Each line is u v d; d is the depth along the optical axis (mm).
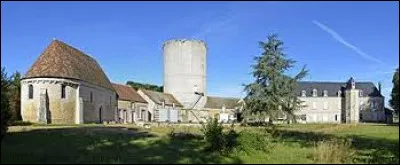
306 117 100688
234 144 20750
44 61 49906
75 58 55625
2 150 16984
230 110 86062
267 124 50844
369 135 33500
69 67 51406
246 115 52969
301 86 102250
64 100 49594
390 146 25141
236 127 41719
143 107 74750
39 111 47875
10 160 15188
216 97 88688
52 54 50938
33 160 15367
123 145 20312
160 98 78938
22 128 29844
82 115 51656
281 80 53094
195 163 16297
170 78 85375
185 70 84688
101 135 24094
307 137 30828
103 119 59438
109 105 62344
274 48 54281
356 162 18375
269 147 22188
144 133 27047
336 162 17891
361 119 100750
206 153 19234
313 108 101062
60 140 20969
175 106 80938
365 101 101062
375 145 25641
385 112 101562
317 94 101500
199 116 82812
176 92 84875
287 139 29328
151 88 108938
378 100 101000
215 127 21844
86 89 53531
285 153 20922
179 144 21906
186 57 84688
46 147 18375
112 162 15656
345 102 100688
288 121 53656
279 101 52750
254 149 20922
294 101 54062
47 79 48312
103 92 59812
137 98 73500
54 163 15070
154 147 20188
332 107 101375
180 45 84688
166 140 23094
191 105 83875
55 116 48531
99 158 16438
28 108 48656
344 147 18969
